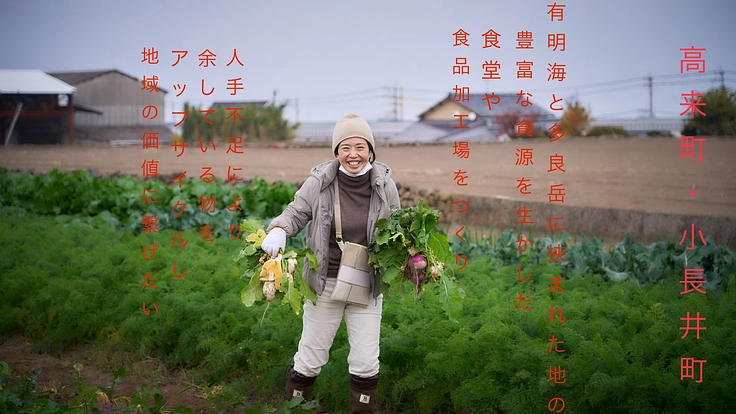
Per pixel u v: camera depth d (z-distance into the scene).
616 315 5.99
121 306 6.91
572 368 4.87
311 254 4.39
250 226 4.48
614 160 27.09
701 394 4.47
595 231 13.95
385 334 5.65
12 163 35.84
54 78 66.81
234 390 5.63
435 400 5.17
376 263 4.50
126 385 6.01
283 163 32.69
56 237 10.02
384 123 88.88
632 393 4.60
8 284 7.67
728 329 5.39
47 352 6.88
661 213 13.31
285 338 5.82
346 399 5.28
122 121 70.69
